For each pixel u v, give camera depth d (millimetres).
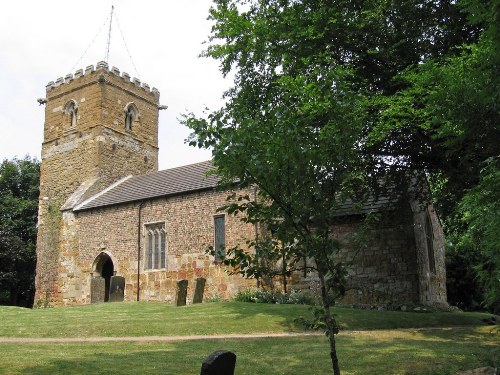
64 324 14922
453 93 7340
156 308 19125
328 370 8734
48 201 33281
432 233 24453
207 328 14570
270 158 5750
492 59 6648
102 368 8312
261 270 6105
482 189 7105
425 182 20047
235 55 18141
